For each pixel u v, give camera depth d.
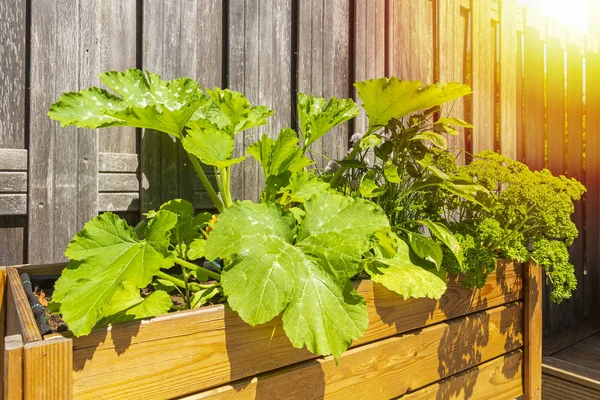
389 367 1.42
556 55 3.48
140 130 1.71
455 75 2.74
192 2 1.80
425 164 1.63
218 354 1.06
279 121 2.05
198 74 1.82
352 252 1.17
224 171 1.57
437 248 1.46
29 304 1.10
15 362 0.80
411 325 1.49
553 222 1.76
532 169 3.29
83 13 1.57
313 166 2.14
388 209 1.73
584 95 3.77
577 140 3.69
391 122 1.69
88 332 0.87
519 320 1.93
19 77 1.47
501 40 2.96
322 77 2.18
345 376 1.31
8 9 1.45
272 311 1.05
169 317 0.99
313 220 1.26
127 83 1.55
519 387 1.93
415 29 2.56
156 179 1.73
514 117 3.06
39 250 1.50
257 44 1.97
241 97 1.57
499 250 1.88
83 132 1.58
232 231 1.13
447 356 1.61
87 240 1.06
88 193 1.58
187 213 1.50
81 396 0.87
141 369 0.95
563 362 2.83
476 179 2.00
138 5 1.70
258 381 1.13
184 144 1.40
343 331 1.11
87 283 0.98
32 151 1.48
